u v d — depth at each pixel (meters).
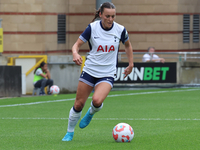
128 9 68.88
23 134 20.41
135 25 69.19
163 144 17.20
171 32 69.44
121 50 68.25
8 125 23.73
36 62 53.00
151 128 22.11
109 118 26.55
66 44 67.44
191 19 70.38
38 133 20.69
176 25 69.31
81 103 17.23
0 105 35.16
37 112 30.28
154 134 19.98
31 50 62.53
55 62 53.28
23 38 62.31
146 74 50.72
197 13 71.00
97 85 16.95
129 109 31.58
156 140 18.22
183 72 51.62
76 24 68.06
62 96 43.97
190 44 70.88
